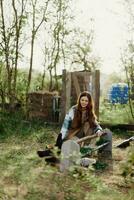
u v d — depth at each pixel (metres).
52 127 13.29
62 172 6.68
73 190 5.62
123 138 11.94
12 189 5.98
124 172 6.85
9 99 15.95
